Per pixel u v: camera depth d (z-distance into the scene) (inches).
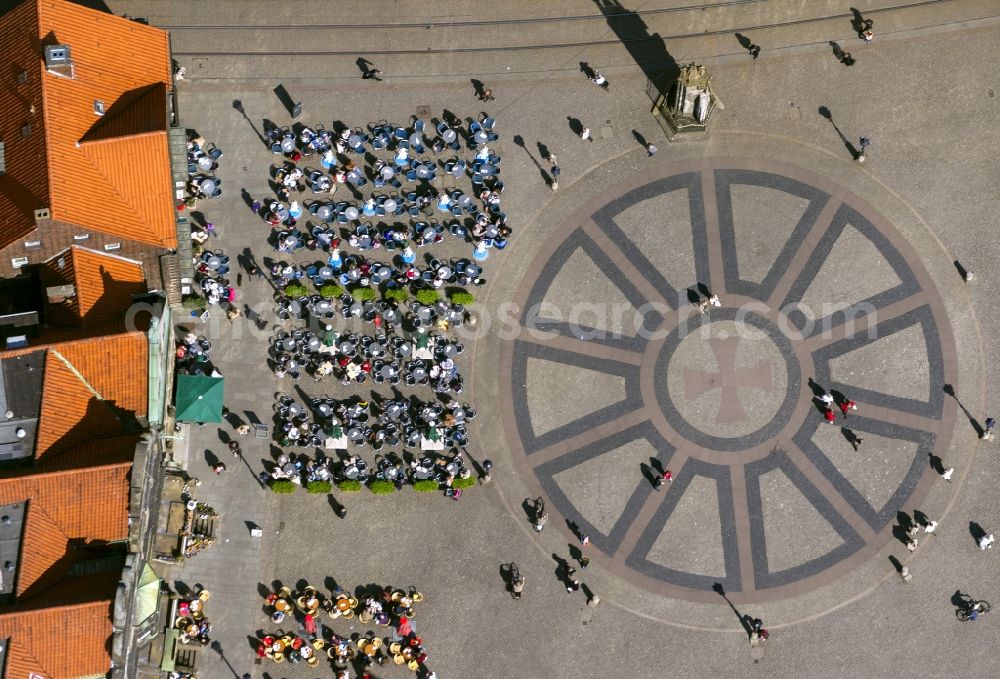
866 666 2066.9
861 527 2097.7
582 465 2117.4
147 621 1797.5
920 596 2080.5
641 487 2110.0
